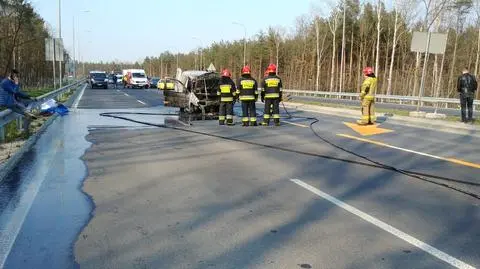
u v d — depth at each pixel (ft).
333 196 22.72
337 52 247.09
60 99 99.45
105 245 16.25
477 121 58.65
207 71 68.23
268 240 16.74
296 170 28.63
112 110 74.74
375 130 50.42
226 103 54.13
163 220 18.95
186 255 15.37
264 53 295.28
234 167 29.45
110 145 38.37
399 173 28.02
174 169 28.81
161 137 43.34
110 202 21.53
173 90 72.28
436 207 21.03
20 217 19.31
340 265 14.61
